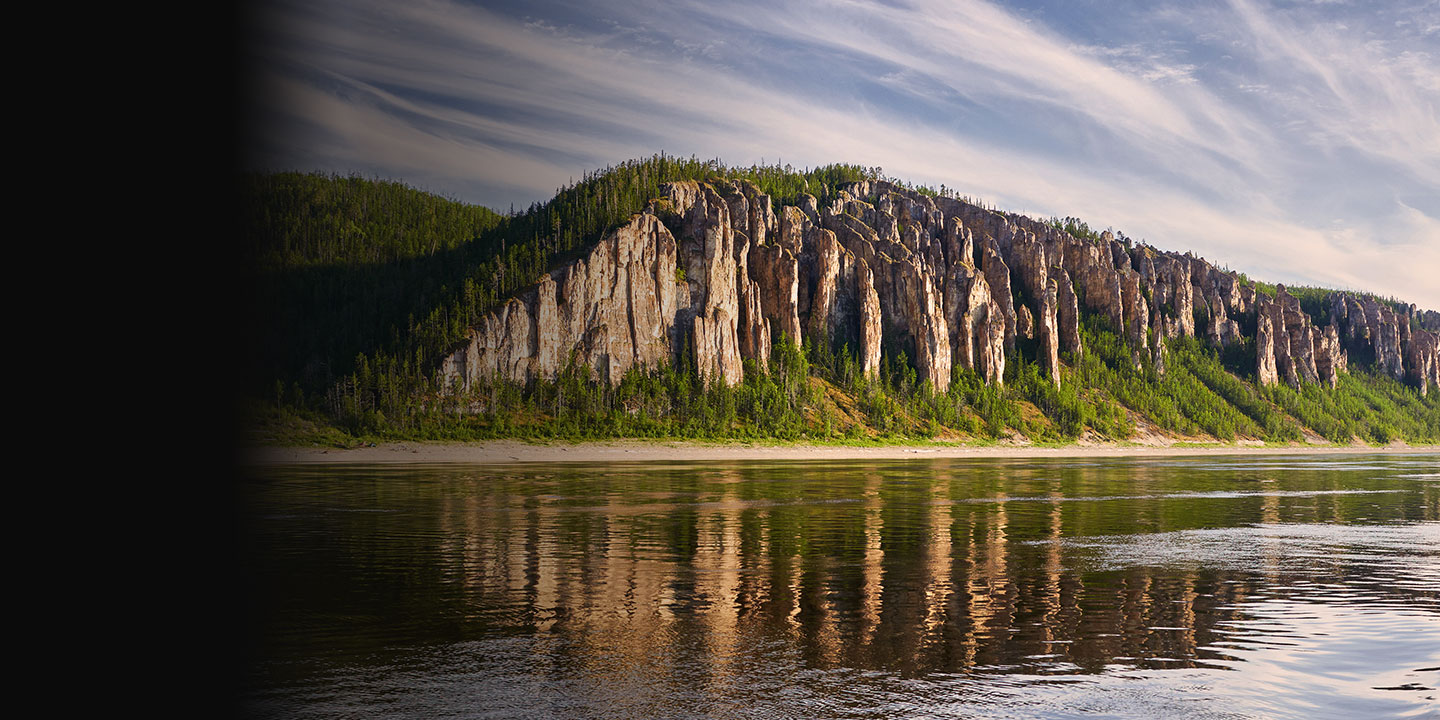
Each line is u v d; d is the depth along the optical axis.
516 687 18.70
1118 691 18.83
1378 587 31.34
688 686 18.83
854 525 49.91
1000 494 75.06
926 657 21.39
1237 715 17.44
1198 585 31.42
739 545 41.16
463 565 34.88
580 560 36.41
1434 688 19.34
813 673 19.91
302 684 18.91
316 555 37.31
